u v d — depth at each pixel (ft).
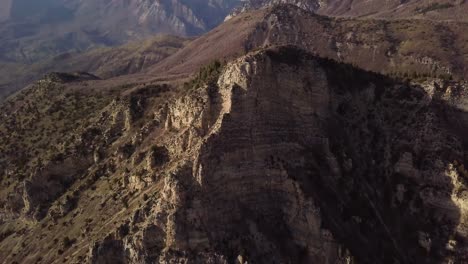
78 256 333.42
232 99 327.88
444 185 354.95
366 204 347.97
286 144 338.54
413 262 337.11
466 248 336.08
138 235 298.35
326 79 372.38
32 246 405.39
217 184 314.55
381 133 384.88
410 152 370.94
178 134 355.56
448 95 390.01
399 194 363.76
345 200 341.62
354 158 368.07
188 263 291.38
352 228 330.75
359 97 392.88
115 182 396.16
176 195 302.45
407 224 353.31
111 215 355.97
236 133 325.21
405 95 394.32
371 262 318.24
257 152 327.67
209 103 336.70
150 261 293.43
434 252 340.18
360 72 407.85
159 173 344.49
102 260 301.84
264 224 318.04
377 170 374.02
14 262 400.26
